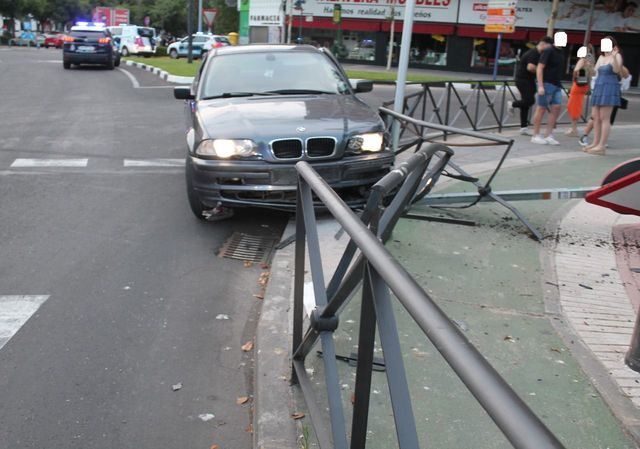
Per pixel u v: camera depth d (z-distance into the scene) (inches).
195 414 125.6
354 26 1507.1
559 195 234.5
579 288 179.6
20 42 2628.0
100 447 115.0
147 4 3575.3
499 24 1000.2
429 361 136.3
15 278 189.2
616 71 373.7
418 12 1434.5
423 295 60.9
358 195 239.1
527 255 205.5
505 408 44.4
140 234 231.5
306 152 223.1
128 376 138.4
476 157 371.6
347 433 113.5
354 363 135.5
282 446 110.0
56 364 142.5
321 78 282.0
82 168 334.0
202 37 1520.7
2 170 325.1
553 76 415.8
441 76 1184.2
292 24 1584.6
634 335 135.4
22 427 120.3
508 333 150.9
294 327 126.7
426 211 249.3
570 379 131.0
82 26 1022.4
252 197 225.5
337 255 199.5
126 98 638.5
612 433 113.4
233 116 236.5
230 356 148.2
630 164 213.6
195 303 175.8
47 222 242.8
